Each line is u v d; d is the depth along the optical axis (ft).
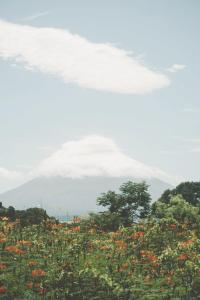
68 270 67.77
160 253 83.30
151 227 99.19
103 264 75.77
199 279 66.74
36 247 83.41
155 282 68.13
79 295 61.00
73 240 88.84
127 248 86.28
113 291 61.87
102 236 100.73
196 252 79.77
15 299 60.64
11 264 73.10
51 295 61.62
